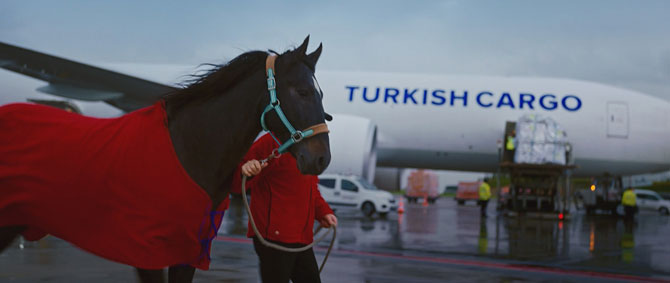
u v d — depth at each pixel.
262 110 2.51
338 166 17.94
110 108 21.36
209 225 2.58
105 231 2.36
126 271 5.53
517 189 19.02
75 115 2.64
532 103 20.88
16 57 15.55
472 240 10.18
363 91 21.69
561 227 14.28
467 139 20.88
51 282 4.89
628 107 20.95
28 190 2.39
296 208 3.01
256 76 2.55
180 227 2.37
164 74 21.64
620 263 7.57
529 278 6.05
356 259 7.10
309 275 3.21
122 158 2.37
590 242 10.40
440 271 6.30
